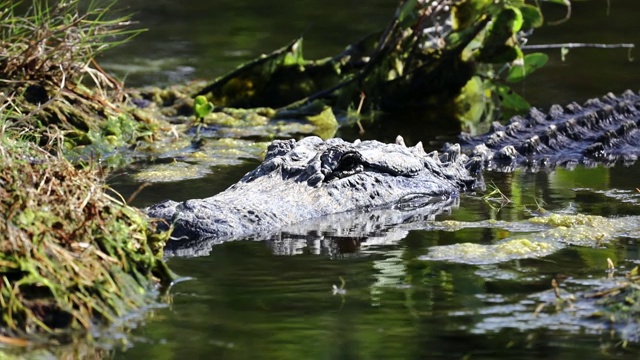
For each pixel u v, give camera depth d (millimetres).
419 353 8125
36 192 9453
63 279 8828
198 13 28406
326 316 8977
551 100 19953
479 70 20781
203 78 21547
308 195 12531
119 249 9523
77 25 16766
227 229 11461
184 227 11312
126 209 10312
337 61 20562
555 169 15383
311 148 13422
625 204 13109
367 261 10633
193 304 9281
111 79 17891
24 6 24375
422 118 19469
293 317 8945
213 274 10164
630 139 16984
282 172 12828
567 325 8734
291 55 20500
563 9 27984
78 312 8695
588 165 15633
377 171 13359
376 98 20203
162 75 21781
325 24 26719
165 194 13492
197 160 15875
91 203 9734
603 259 10633
